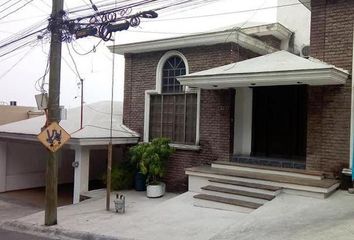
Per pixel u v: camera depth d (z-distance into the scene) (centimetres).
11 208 1399
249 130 1321
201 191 1130
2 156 1697
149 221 944
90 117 1559
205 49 1344
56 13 1035
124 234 863
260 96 1308
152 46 1434
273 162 1191
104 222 981
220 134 1295
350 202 935
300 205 929
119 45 1512
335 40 1074
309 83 1064
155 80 1466
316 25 1103
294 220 825
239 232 792
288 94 1252
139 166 1298
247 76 1070
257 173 1138
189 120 1385
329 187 976
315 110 1095
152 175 1321
